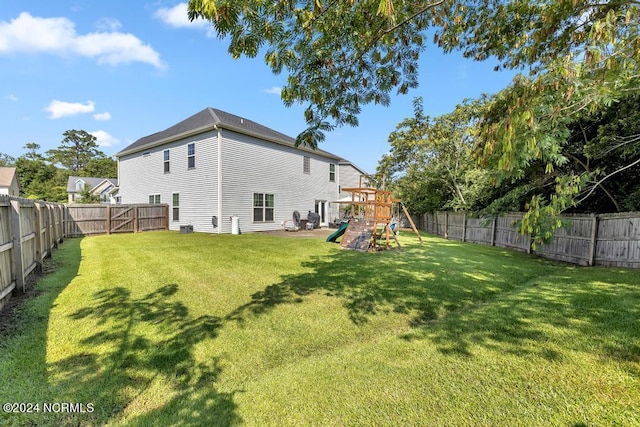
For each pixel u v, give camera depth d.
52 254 7.48
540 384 2.19
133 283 4.97
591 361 2.44
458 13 3.88
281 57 3.11
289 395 2.21
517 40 3.97
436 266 6.52
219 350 2.91
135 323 3.44
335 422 1.92
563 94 2.10
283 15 2.71
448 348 2.82
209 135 12.96
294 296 4.46
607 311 3.54
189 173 13.89
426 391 2.19
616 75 2.25
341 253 8.13
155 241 10.07
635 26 2.40
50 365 2.57
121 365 2.60
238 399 2.19
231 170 13.09
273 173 15.29
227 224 12.95
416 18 3.57
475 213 11.04
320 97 3.61
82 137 54.22
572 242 7.52
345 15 3.03
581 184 2.53
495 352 2.69
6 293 3.88
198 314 3.74
